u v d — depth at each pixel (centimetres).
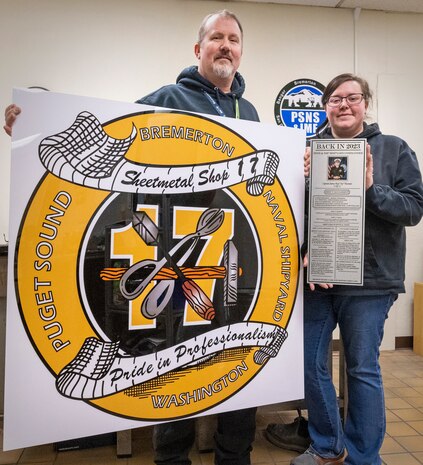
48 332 110
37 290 109
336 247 138
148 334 121
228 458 149
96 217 115
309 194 138
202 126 128
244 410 146
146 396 121
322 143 137
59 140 111
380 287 147
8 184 320
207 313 128
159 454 147
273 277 138
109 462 178
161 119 123
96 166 115
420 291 343
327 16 350
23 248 108
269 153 137
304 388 154
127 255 119
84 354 114
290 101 348
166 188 124
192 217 127
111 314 117
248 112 168
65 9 322
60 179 111
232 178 132
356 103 154
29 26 318
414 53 360
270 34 344
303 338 151
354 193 136
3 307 190
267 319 137
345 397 197
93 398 115
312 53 349
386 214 140
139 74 330
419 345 343
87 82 325
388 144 156
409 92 359
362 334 149
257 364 135
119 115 118
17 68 318
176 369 124
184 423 144
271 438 193
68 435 112
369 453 149
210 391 129
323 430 162
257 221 135
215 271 129
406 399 247
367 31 354
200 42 160
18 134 108
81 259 114
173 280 124
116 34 328
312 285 142
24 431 108
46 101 110
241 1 340
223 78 157
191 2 334
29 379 109
